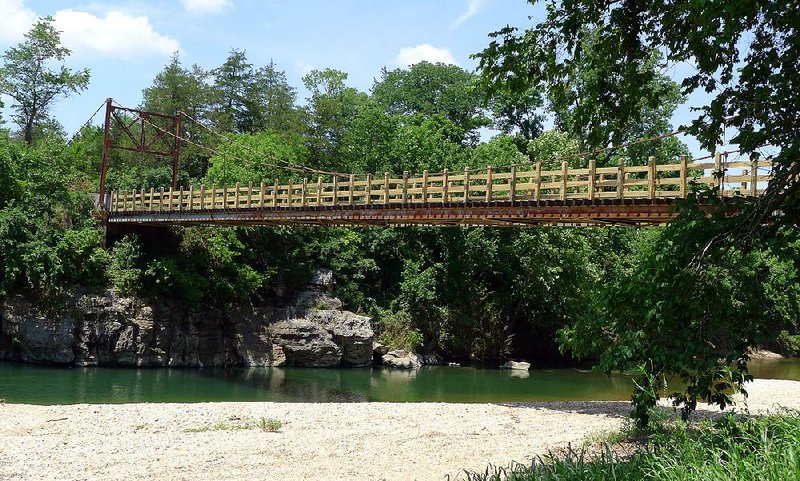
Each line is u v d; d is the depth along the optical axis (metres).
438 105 66.88
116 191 50.31
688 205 8.89
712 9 8.12
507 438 15.71
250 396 28.67
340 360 41.03
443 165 51.53
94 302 37.31
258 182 49.16
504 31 11.29
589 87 11.16
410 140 52.12
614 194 21.22
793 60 8.59
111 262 39.56
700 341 8.51
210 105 66.88
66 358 36.06
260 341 40.91
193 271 40.34
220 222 37.03
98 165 62.97
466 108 66.12
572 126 11.77
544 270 44.31
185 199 39.25
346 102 69.00
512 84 11.49
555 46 11.05
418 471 12.35
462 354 45.91
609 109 11.32
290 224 34.84
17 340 35.81
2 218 36.50
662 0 9.88
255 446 14.76
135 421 18.02
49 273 36.72
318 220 31.58
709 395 8.80
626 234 50.41
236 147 51.47
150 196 41.09
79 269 38.00
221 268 42.12
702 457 6.85
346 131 62.22
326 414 19.64
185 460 13.34
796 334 56.31
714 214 8.66
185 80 65.38
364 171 53.31
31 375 32.00
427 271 45.56
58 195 40.94
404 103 68.50
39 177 41.12
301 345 40.62
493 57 11.26
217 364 39.88
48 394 26.92
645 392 8.83
